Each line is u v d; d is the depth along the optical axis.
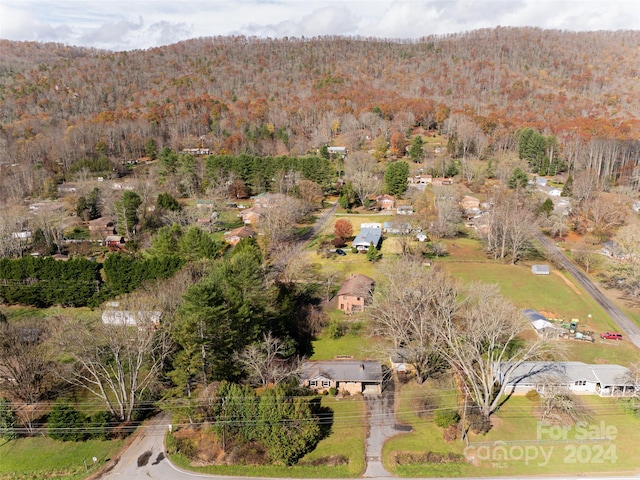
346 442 46.12
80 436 46.22
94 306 74.38
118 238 101.62
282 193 123.88
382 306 63.72
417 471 42.38
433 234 104.00
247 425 44.97
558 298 76.56
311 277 82.62
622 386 52.69
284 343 56.94
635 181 128.88
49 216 103.94
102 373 54.69
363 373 54.28
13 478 41.75
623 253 83.75
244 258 61.22
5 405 46.59
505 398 52.69
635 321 69.94
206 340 48.84
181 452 44.91
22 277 75.50
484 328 50.38
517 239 90.25
